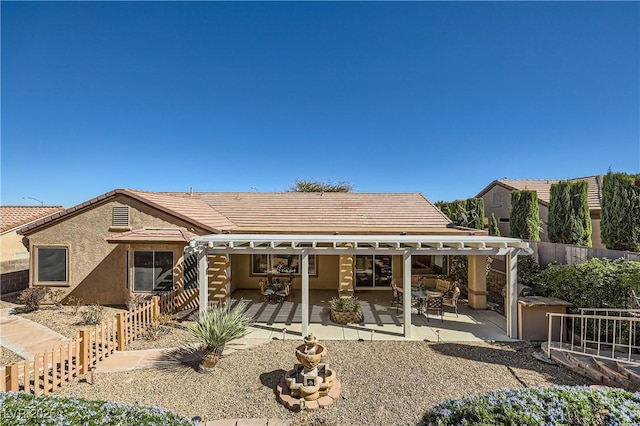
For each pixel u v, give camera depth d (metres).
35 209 25.50
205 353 9.02
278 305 16.05
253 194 23.17
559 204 17.52
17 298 17.42
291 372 8.22
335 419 6.70
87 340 8.77
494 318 13.98
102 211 16.05
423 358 9.85
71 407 4.34
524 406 4.11
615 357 8.73
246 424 6.38
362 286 18.97
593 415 3.90
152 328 11.84
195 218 16.48
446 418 4.21
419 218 19.33
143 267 15.10
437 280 17.02
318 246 13.05
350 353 10.26
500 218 30.19
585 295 10.54
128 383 8.19
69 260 16.03
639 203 12.52
